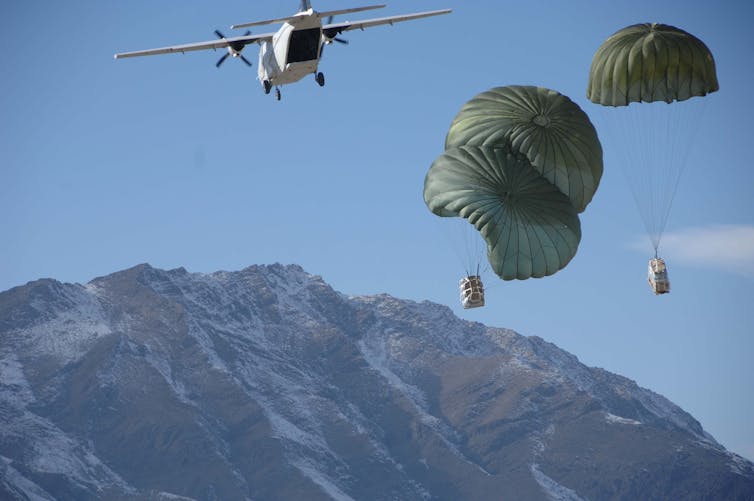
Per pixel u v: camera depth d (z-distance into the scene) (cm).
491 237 17538
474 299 17938
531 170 18088
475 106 18800
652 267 18338
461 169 18038
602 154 18562
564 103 18500
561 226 17700
